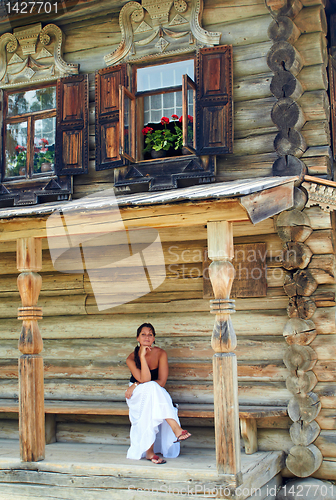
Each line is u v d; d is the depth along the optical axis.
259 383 5.31
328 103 5.74
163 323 5.77
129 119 6.11
